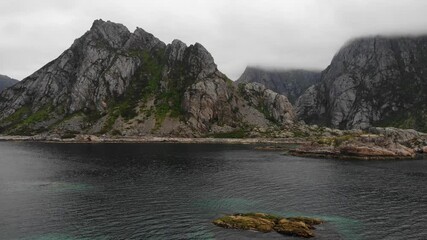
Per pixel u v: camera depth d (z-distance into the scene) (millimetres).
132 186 84062
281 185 87062
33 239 50719
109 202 69438
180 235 52062
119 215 61281
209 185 85875
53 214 61750
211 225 56125
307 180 94375
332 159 147125
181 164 123688
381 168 119438
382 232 53719
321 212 63875
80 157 143250
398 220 59469
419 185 88875
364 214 62750
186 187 83312
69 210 64062
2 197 73188
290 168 117000
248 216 58250
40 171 106000
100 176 97188
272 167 118938
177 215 61312
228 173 104312
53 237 51438
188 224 56688
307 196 75812
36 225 56219
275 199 73000
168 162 128875
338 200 72625
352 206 68062
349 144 155500
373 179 97125
